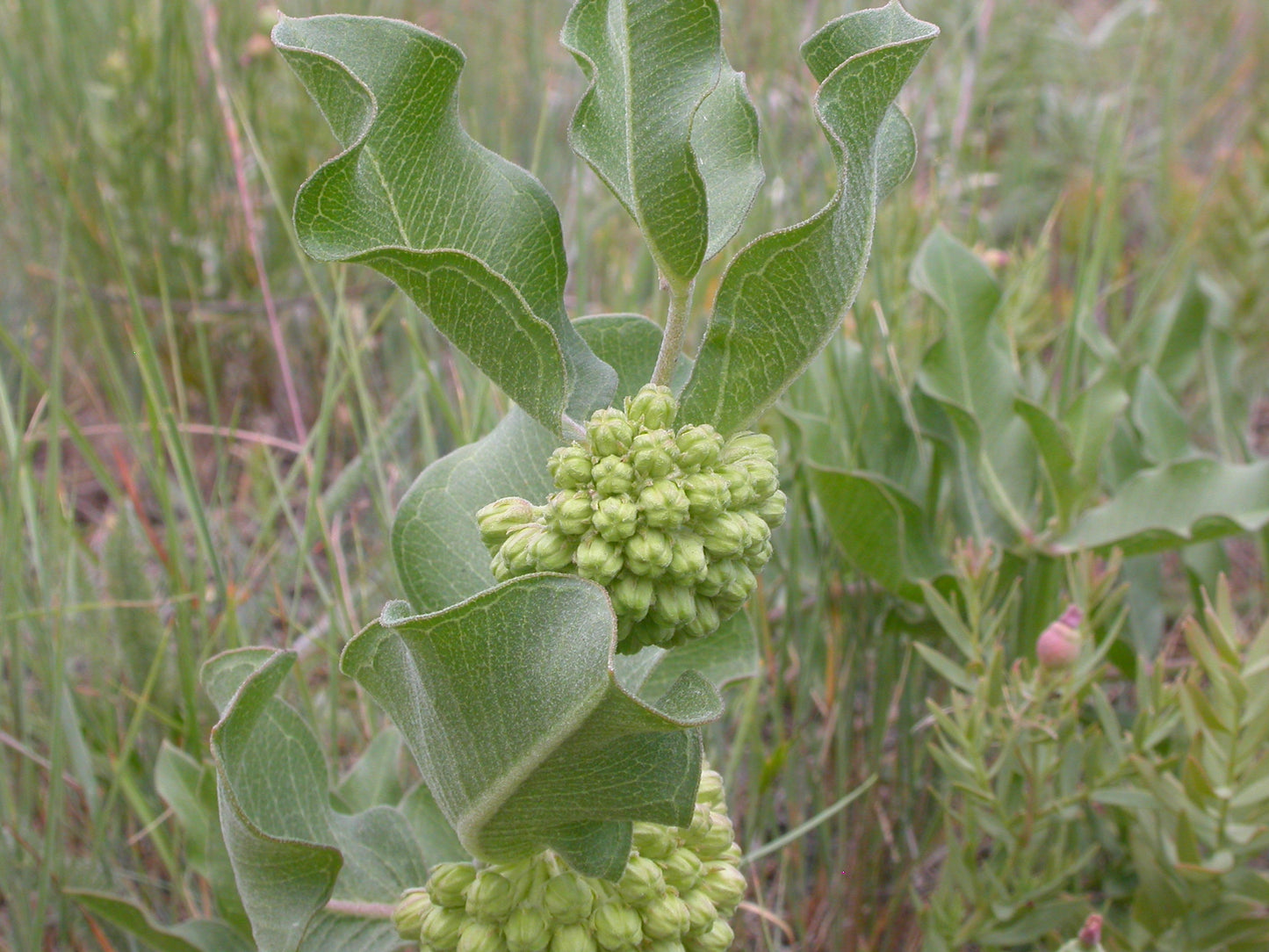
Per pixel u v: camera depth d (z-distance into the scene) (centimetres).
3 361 75
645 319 36
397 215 29
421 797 42
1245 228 85
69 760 52
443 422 68
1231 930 43
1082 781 47
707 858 34
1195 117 114
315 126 88
